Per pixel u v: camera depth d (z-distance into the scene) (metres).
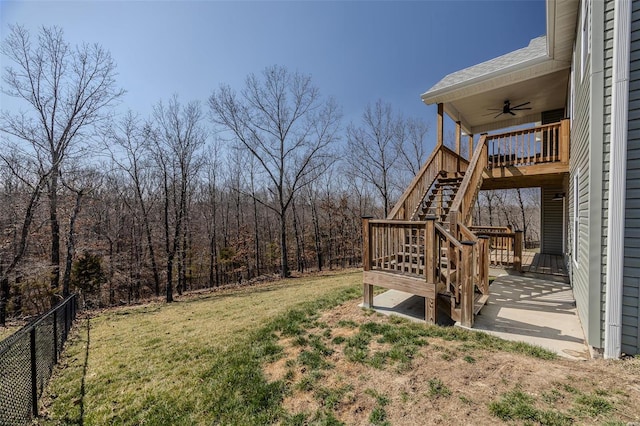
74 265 12.99
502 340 3.17
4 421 2.36
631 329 2.57
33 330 2.84
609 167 2.65
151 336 5.00
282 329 4.09
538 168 5.86
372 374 2.66
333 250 23.53
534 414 1.90
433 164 6.88
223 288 13.72
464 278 3.63
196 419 2.31
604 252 2.71
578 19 4.13
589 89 2.92
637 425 1.72
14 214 10.50
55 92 10.70
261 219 26.25
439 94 6.95
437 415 2.02
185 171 13.78
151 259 16.36
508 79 6.12
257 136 15.54
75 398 2.88
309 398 2.42
